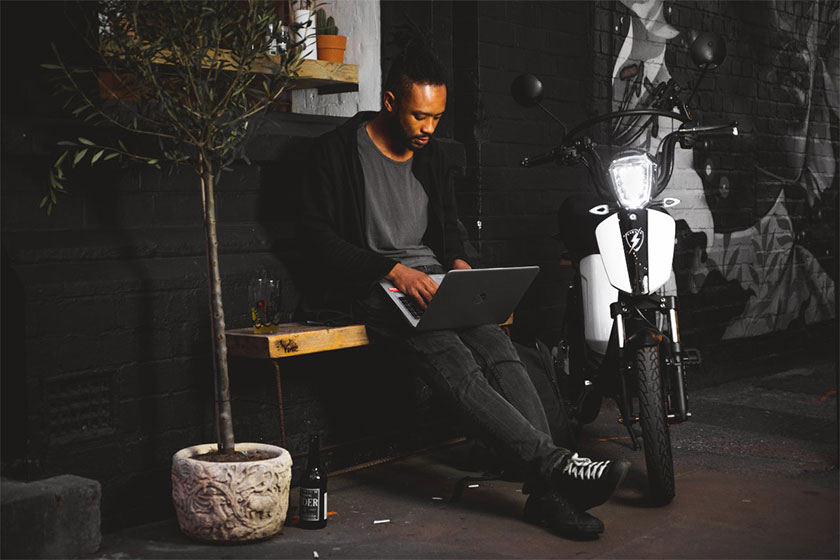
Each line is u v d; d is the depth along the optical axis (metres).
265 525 2.96
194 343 3.37
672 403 3.42
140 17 2.99
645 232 3.33
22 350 2.91
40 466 2.93
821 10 6.93
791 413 4.97
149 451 3.24
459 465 3.98
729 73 6.12
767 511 3.28
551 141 5.07
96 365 3.09
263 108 3.24
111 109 3.22
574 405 3.84
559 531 3.03
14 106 3.11
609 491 2.87
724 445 4.26
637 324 3.36
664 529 3.09
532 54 4.93
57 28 3.18
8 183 3.01
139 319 3.20
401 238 3.71
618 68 5.40
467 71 4.68
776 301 6.52
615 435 4.46
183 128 2.99
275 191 3.86
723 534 3.04
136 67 2.97
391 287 3.44
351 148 3.63
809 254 6.87
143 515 3.22
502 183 4.79
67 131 3.12
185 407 3.35
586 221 3.69
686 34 5.81
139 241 3.28
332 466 3.89
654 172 3.47
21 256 2.96
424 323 3.28
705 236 5.89
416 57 3.56
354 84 4.48
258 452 3.15
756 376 6.17
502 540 3.01
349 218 3.63
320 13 4.33
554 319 5.10
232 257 3.61
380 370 4.06
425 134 3.57
